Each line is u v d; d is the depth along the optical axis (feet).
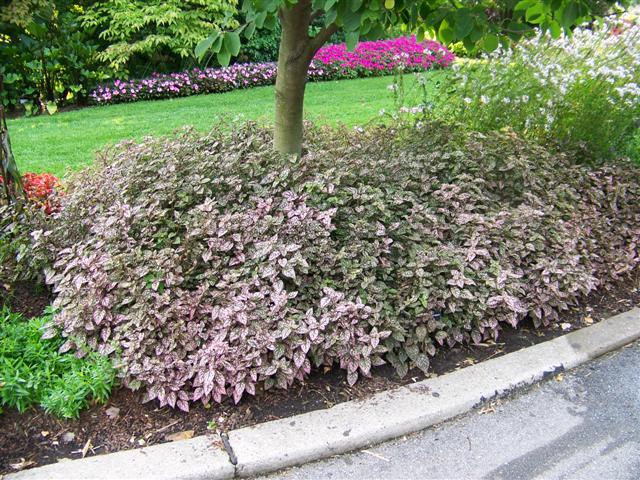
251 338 8.49
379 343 9.12
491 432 8.16
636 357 10.01
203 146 13.30
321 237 9.83
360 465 7.52
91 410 8.11
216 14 35.32
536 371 9.20
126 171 11.72
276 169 11.41
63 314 8.92
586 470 7.50
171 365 8.25
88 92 31.68
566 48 16.99
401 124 14.83
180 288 9.26
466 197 11.32
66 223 10.78
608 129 15.81
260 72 36.52
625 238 13.51
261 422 7.95
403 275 9.63
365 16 7.98
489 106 15.23
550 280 10.85
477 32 8.98
